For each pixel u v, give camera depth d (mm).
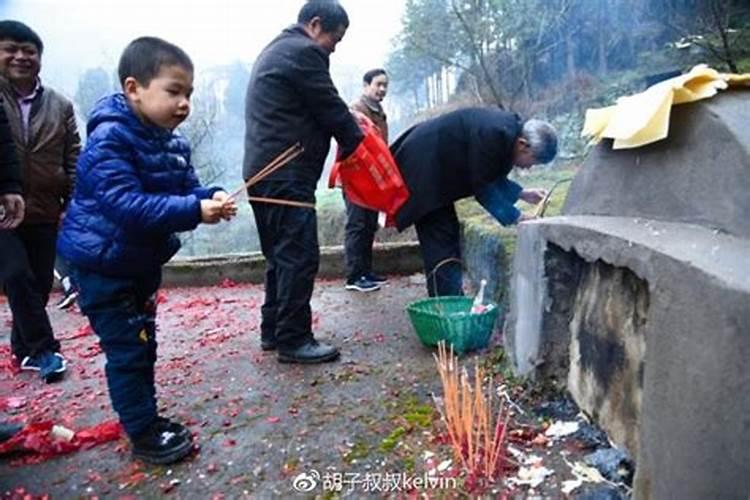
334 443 1871
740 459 1024
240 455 1844
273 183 2412
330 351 2598
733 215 1261
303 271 2525
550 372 2043
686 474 1147
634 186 1608
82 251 1703
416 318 2611
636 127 1471
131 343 1788
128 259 1723
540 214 2695
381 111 4164
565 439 1766
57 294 4320
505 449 1722
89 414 2244
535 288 2025
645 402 1292
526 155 2729
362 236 3879
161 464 1808
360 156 2641
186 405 2234
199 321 3482
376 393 2225
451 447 1771
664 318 1221
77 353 2977
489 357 2479
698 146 1372
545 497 1501
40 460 1892
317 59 2373
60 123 2787
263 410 2152
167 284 4508
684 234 1328
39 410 2297
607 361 1704
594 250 1556
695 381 1120
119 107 1698
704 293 1099
